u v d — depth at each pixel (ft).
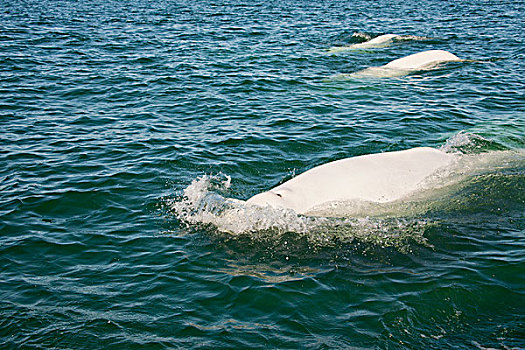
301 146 34.73
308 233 23.90
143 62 58.70
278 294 19.80
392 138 36.09
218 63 58.49
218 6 111.75
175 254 22.57
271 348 16.94
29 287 20.24
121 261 22.08
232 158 32.73
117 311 18.88
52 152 33.63
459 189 27.22
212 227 24.59
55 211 26.23
